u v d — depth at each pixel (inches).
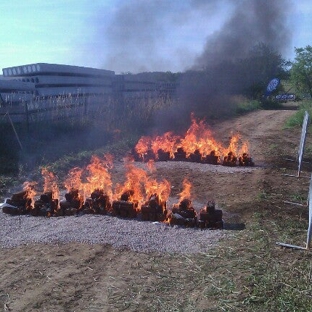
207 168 468.4
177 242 246.5
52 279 202.2
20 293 190.7
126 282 199.9
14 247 240.7
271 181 406.3
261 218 289.7
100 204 296.8
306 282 197.3
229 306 177.8
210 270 210.5
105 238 249.3
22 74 839.7
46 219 287.3
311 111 900.0
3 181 380.2
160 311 175.8
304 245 240.8
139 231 260.7
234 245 241.3
